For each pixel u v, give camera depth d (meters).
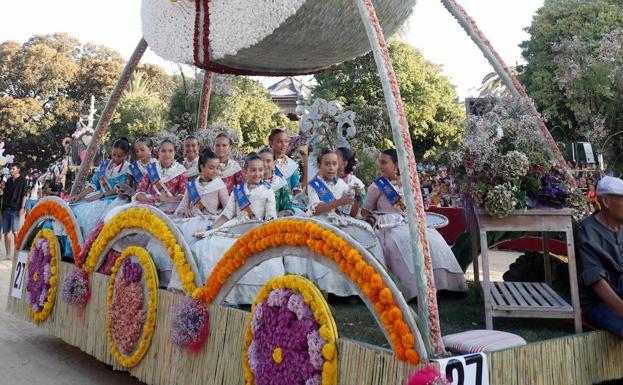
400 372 2.28
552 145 3.55
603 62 12.34
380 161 4.31
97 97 38.69
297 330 2.65
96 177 5.78
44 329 5.30
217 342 3.17
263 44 3.84
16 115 34.84
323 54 4.25
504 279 4.54
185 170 4.95
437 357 2.32
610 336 3.11
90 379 4.15
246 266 3.10
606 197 3.17
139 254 3.83
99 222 4.49
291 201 4.62
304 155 6.34
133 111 22.72
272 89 23.16
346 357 2.50
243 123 18.73
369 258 2.48
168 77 31.23
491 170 3.06
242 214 3.83
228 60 4.21
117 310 3.88
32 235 5.64
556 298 3.33
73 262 4.88
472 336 2.65
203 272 3.49
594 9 17.92
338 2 3.61
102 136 5.57
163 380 3.52
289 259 3.89
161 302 3.65
